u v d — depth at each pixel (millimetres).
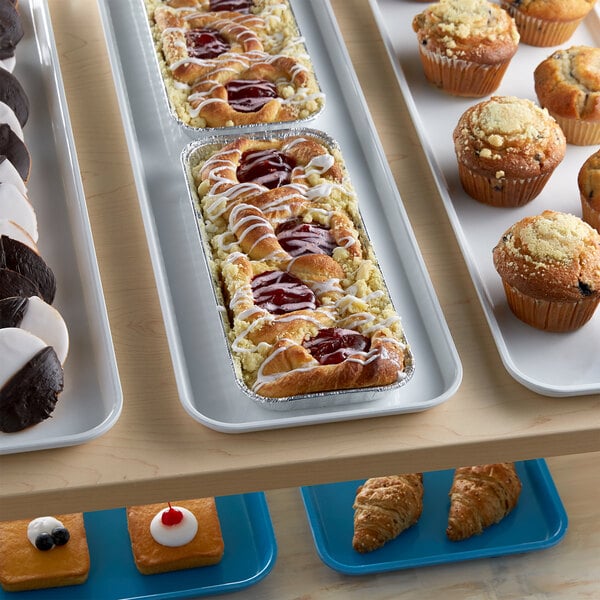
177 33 1661
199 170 1576
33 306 1447
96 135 1592
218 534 1688
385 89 1651
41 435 1433
